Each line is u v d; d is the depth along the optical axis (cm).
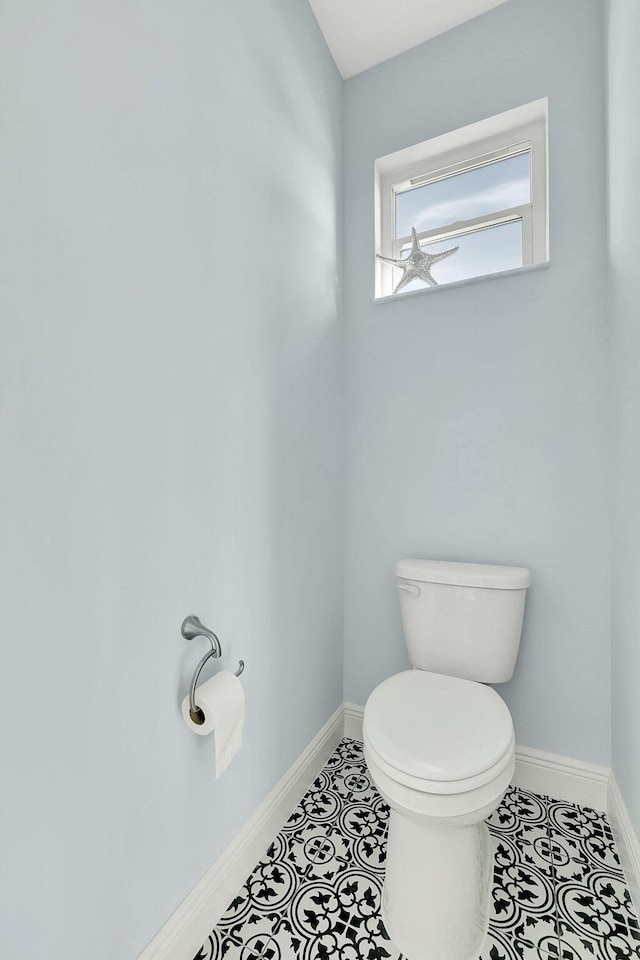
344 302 188
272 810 133
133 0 87
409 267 181
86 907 77
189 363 101
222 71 113
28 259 68
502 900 114
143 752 89
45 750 70
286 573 144
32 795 69
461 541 167
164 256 94
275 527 137
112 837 82
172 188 96
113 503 83
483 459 163
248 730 124
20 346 67
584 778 148
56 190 72
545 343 154
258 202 129
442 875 100
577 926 108
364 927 107
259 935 105
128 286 85
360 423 184
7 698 65
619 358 131
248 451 124
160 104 93
